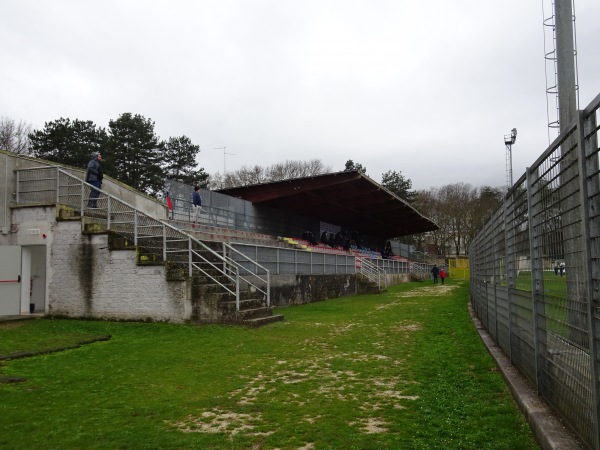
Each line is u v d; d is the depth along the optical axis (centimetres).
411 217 5119
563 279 444
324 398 615
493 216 959
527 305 611
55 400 614
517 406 554
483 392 623
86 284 1357
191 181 5828
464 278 6297
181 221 2266
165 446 458
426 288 3625
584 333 388
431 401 590
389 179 9212
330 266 2572
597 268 356
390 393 636
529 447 431
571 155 414
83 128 5138
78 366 806
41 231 1408
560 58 739
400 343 1018
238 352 925
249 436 481
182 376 739
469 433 473
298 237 3878
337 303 2161
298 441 465
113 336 1111
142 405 592
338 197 3422
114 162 5009
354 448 443
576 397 409
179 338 1078
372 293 2934
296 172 8606
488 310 1105
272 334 1136
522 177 609
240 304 1311
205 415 554
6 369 781
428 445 446
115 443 465
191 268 1305
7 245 1416
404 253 6881
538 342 545
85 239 1368
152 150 5394
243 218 3092
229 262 1382
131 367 799
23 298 1425
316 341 1045
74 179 1446
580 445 386
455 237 8494
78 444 464
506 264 770
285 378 727
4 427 512
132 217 1400
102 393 646
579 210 394
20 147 5459
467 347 954
